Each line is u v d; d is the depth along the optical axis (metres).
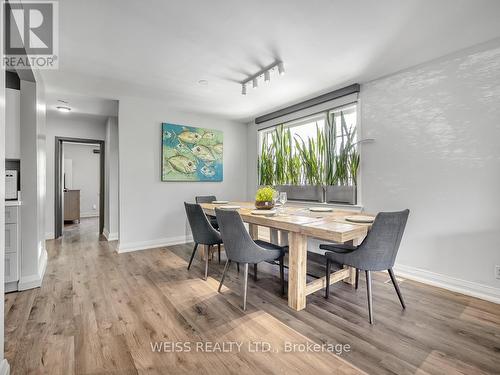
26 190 2.51
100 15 1.89
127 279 2.74
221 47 2.37
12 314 1.99
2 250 1.28
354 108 3.33
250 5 1.80
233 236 2.13
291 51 2.44
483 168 2.27
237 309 2.08
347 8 1.83
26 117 2.54
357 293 2.39
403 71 2.81
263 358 1.50
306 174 3.95
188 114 4.50
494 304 2.16
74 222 6.71
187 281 2.68
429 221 2.61
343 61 2.63
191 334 1.74
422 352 1.55
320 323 1.88
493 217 2.22
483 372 1.38
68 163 7.69
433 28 2.06
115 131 4.76
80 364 1.44
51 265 3.20
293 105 4.07
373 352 1.55
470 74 2.34
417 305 2.15
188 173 4.45
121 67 2.77
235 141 5.10
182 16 1.92
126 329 1.79
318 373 1.38
